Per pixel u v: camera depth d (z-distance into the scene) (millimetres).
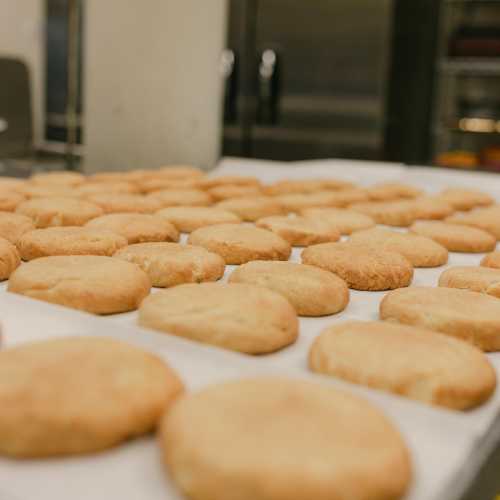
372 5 3684
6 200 1198
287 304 696
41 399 443
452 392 538
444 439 461
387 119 3863
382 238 1056
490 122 4094
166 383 490
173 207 1240
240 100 3941
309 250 944
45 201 1188
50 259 805
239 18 3801
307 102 3908
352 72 3814
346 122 3900
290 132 3971
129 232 1017
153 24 1853
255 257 961
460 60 3900
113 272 756
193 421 423
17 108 2678
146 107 1902
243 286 726
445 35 3902
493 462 475
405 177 2025
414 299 730
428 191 1819
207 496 388
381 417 442
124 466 430
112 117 1872
